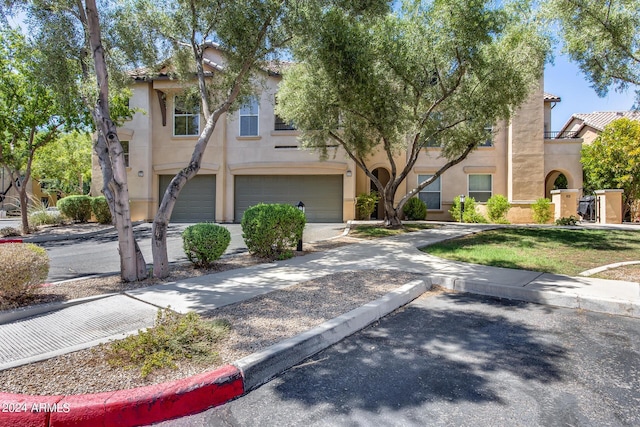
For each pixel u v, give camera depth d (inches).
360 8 353.1
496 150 761.6
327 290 244.2
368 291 240.7
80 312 203.3
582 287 247.3
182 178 291.4
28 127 579.2
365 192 756.0
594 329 190.5
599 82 385.1
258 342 159.8
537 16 402.3
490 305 231.6
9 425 114.2
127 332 176.6
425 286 268.4
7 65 534.0
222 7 321.7
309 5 332.8
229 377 131.4
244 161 734.5
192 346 154.6
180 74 432.1
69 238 550.9
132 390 123.6
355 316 191.9
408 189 765.3
